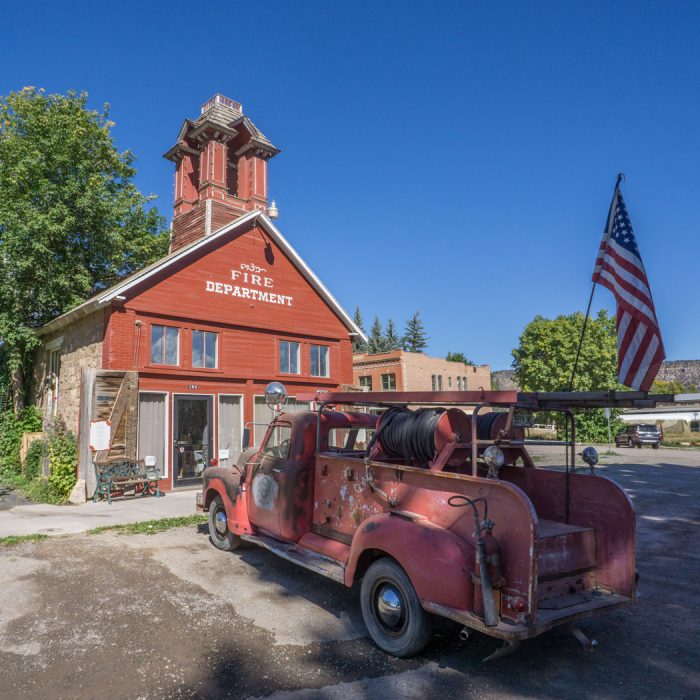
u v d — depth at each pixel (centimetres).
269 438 642
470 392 434
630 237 507
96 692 367
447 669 404
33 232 1645
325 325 1764
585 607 394
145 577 616
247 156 1669
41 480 1282
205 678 387
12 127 1861
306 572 638
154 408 1330
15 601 538
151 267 1348
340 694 366
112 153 2020
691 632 482
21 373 1823
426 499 434
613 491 434
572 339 3912
